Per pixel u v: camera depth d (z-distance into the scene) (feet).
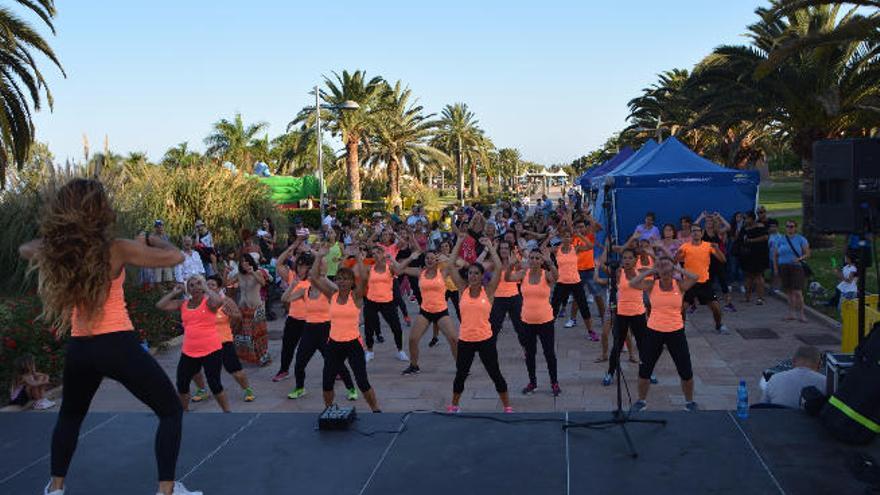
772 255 42.34
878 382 14.88
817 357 20.80
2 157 60.18
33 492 13.96
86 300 10.83
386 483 14.25
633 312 29.96
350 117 135.64
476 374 33.40
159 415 11.97
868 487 13.21
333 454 15.72
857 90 66.39
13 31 61.82
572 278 38.45
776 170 346.33
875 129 76.13
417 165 164.25
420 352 38.04
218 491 14.06
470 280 24.67
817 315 42.75
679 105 117.29
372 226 71.00
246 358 36.06
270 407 29.32
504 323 45.09
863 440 14.97
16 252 50.06
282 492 13.97
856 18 49.06
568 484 13.85
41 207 11.00
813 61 64.13
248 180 80.28
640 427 16.47
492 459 15.16
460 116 233.76
